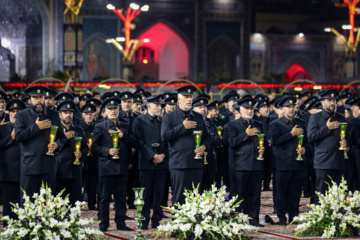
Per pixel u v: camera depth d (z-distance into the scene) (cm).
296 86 5091
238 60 8112
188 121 1491
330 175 1659
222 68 8081
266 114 2114
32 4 7031
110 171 1555
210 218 1374
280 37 8206
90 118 1866
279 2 9138
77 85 4600
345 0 6912
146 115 1622
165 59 8706
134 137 1597
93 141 1574
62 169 1608
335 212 1474
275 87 5141
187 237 1398
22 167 1463
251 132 1619
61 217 1343
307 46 8300
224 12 8056
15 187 1558
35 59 7075
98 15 7581
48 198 1343
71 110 1585
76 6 4944
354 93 5269
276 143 1659
